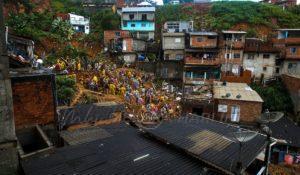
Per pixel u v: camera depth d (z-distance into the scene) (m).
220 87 36.00
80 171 9.93
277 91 41.22
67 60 36.84
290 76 40.19
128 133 14.32
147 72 47.03
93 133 14.81
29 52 25.55
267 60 44.91
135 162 10.66
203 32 47.53
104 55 49.00
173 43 48.28
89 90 30.69
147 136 13.48
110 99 29.44
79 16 56.09
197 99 32.03
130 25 58.88
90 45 51.16
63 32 46.47
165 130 13.20
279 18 62.72
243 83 39.28
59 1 65.62
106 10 64.00
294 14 65.06
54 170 9.97
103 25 59.25
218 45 45.12
